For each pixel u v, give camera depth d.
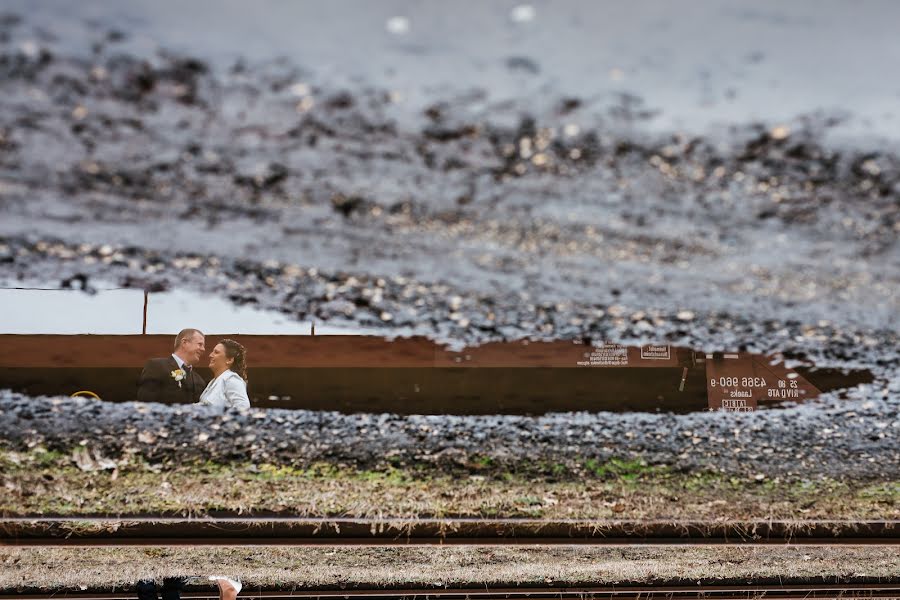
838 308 5.53
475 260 5.01
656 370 7.67
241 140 3.88
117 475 6.85
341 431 7.39
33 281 5.14
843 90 3.73
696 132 3.94
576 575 7.89
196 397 7.52
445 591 7.88
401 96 3.72
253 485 6.98
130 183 4.14
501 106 3.80
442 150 4.01
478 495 7.14
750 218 4.50
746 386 7.57
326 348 7.89
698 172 4.14
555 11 3.49
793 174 4.14
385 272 5.21
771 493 7.19
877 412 7.25
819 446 7.36
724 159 4.07
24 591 7.26
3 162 3.95
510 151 4.02
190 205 4.35
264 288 5.46
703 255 4.84
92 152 3.91
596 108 3.82
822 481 7.19
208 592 7.80
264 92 3.63
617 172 4.15
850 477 7.21
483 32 3.53
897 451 7.22
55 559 7.27
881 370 6.76
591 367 7.86
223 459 7.14
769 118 3.87
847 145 3.96
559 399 7.72
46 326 7.24
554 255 4.88
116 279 5.29
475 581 7.88
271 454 7.25
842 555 7.93
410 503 7.05
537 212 4.50
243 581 7.73
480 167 4.11
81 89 3.52
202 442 7.22
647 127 3.92
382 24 3.46
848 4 3.46
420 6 3.45
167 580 7.56
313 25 3.44
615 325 6.20
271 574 7.77
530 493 7.19
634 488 7.22
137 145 3.88
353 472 7.17
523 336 6.14
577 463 7.48
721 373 7.68
